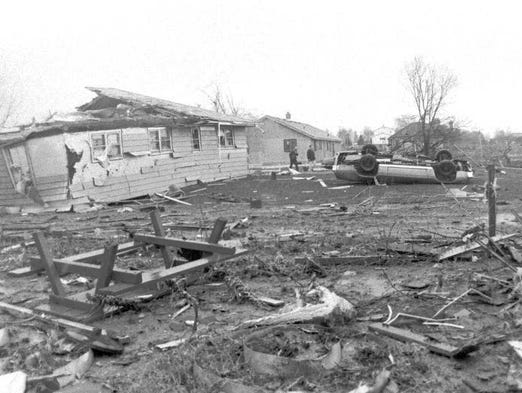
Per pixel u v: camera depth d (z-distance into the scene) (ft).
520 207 43.93
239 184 81.71
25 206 60.03
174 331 15.52
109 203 62.28
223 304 17.94
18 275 18.62
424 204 48.14
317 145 199.11
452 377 11.65
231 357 12.92
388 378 11.11
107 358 13.79
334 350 12.62
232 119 97.71
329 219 39.04
